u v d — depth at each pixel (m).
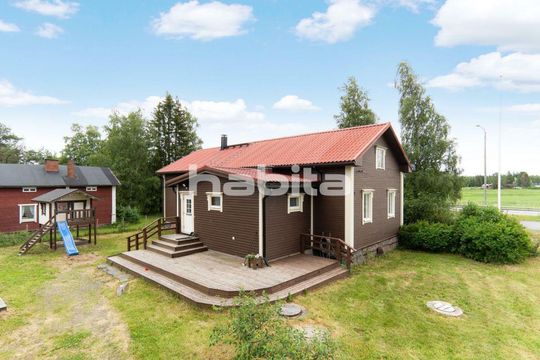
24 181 20.12
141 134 29.22
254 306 5.34
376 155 13.83
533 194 62.88
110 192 24.05
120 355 5.55
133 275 10.12
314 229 12.67
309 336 6.09
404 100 19.81
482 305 8.27
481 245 12.57
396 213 15.74
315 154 12.89
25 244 13.75
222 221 11.81
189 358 5.45
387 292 9.07
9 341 6.05
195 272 9.33
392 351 5.90
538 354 5.91
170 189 21.52
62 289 8.94
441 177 18.45
